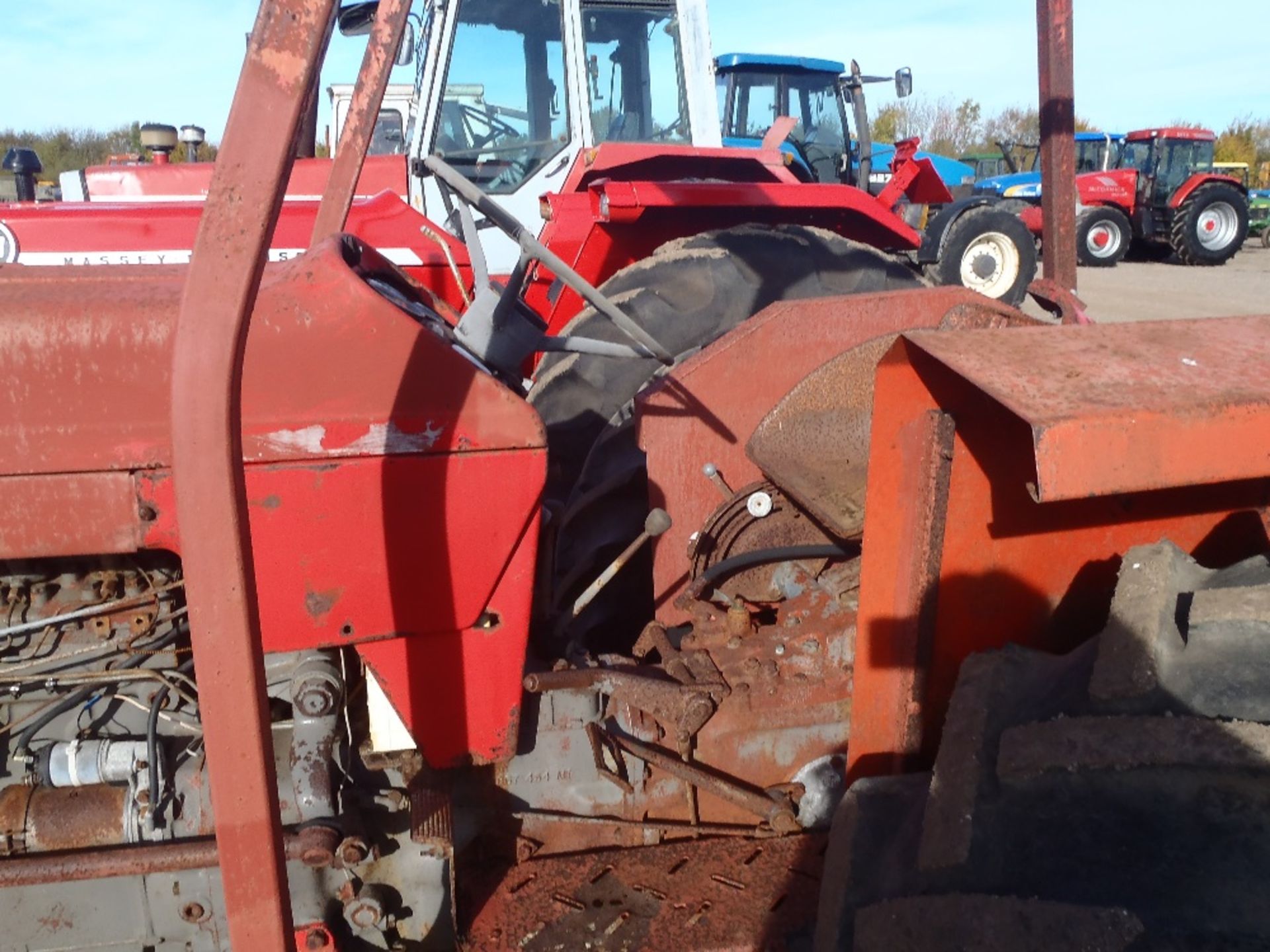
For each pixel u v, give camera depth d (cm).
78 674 148
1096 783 119
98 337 126
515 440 139
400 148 754
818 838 169
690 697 167
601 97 429
